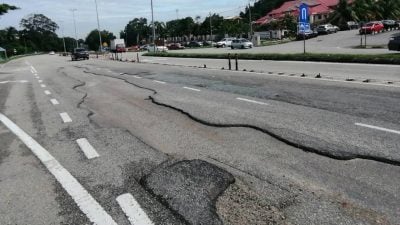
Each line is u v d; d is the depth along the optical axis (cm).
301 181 488
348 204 421
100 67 3241
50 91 1636
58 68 3547
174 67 2683
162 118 916
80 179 538
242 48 5303
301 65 2194
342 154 574
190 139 711
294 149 615
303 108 927
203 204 436
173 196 462
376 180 479
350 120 779
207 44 8438
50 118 1002
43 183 534
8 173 584
